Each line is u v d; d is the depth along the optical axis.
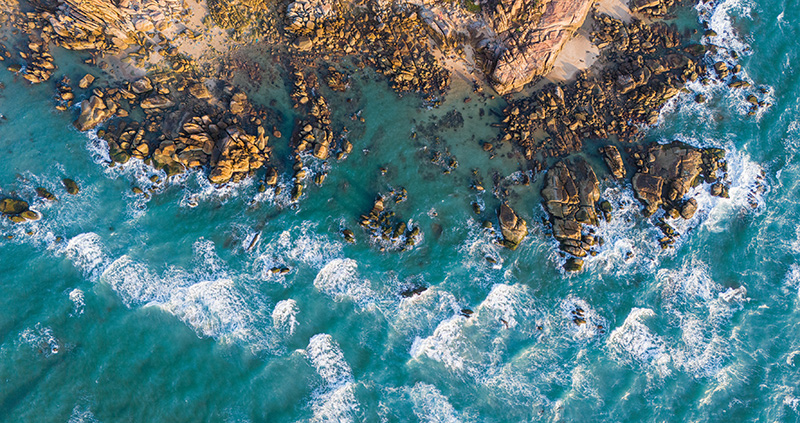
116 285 19.42
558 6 21.34
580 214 21.22
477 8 21.42
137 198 20.41
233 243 20.42
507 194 21.70
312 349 19.50
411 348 19.94
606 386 20.20
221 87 21.33
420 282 20.73
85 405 18.00
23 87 20.53
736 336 21.16
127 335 18.86
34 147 20.23
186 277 19.78
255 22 21.73
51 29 20.36
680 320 21.20
